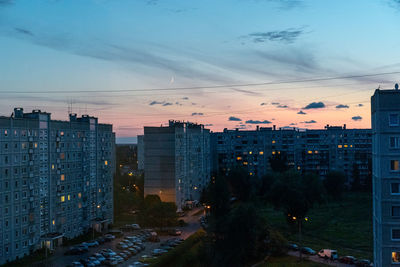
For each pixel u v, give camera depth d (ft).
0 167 273.54
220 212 394.52
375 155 199.52
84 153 368.48
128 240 347.15
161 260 254.06
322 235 352.08
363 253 293.43
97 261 279.90
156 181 504.02
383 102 189.47
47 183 320.50
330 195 541.34
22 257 289.12
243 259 268.62
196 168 586.86
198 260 263.29
